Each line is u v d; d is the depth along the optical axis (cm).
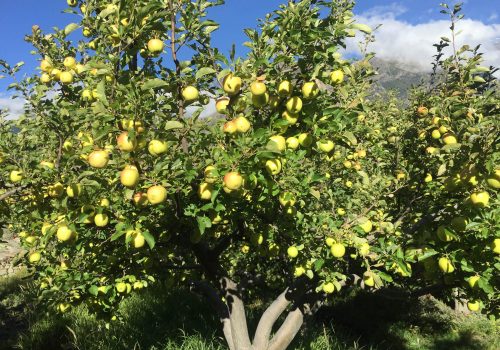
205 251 441
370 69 447
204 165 300
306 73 290
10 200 418
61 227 324
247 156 266
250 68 291
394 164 616
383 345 891
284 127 294
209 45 323
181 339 621
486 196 316
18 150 382
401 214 540
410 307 1100
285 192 340
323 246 417
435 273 387
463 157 328
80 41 409
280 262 618
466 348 877
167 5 314
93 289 360
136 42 318
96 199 324
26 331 739
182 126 282
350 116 315
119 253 382
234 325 457
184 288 854
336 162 514
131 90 272
